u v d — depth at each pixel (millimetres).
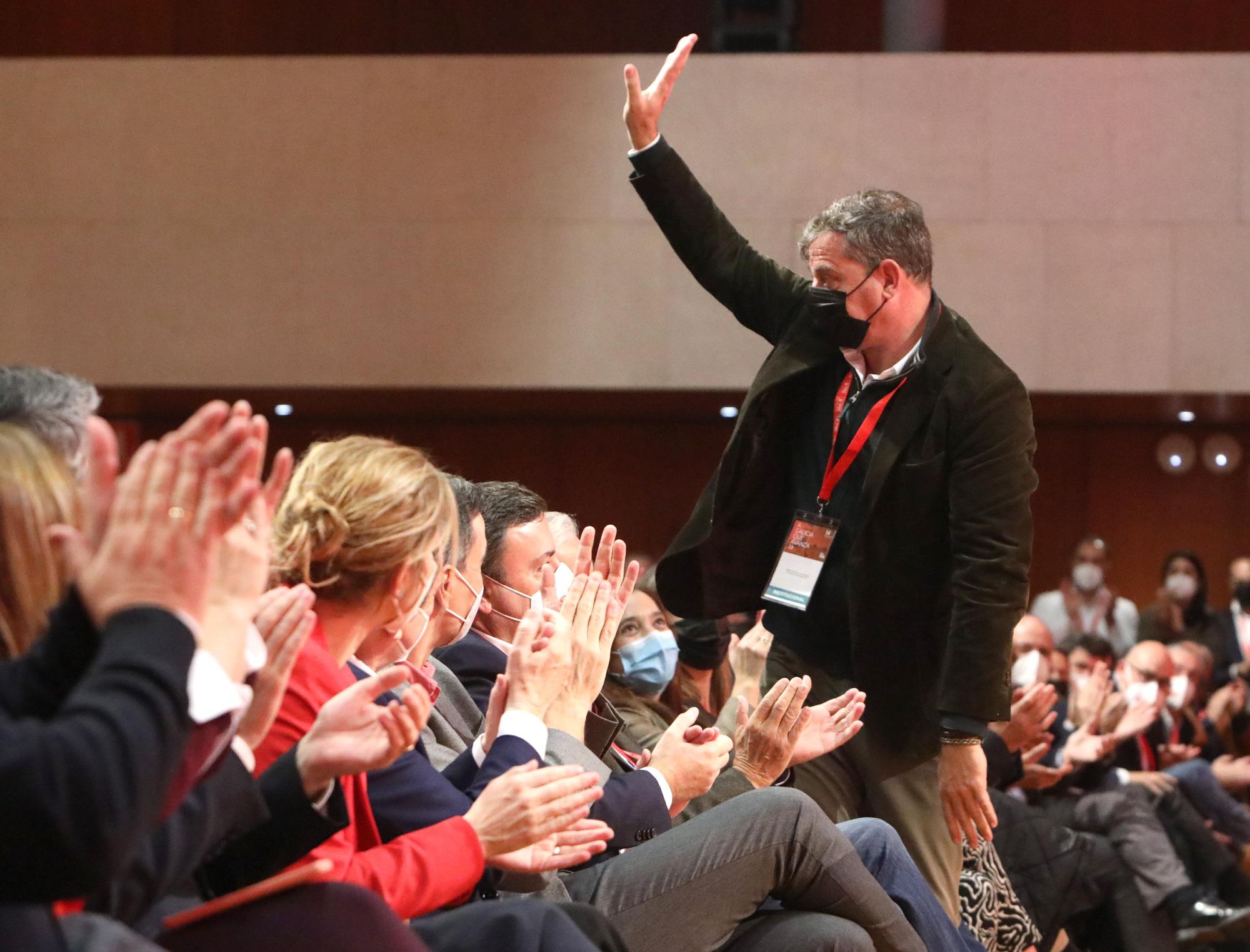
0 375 3830
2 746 1707
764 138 13430
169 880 2297
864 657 4617
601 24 16406
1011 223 13312
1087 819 7566
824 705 4473
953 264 13352
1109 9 16016
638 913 3547
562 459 17422
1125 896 7227
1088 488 17219
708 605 4820
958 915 4883
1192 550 17016
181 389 13914
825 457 4734
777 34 13859
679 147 13484
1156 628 14148
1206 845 8203
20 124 13742
